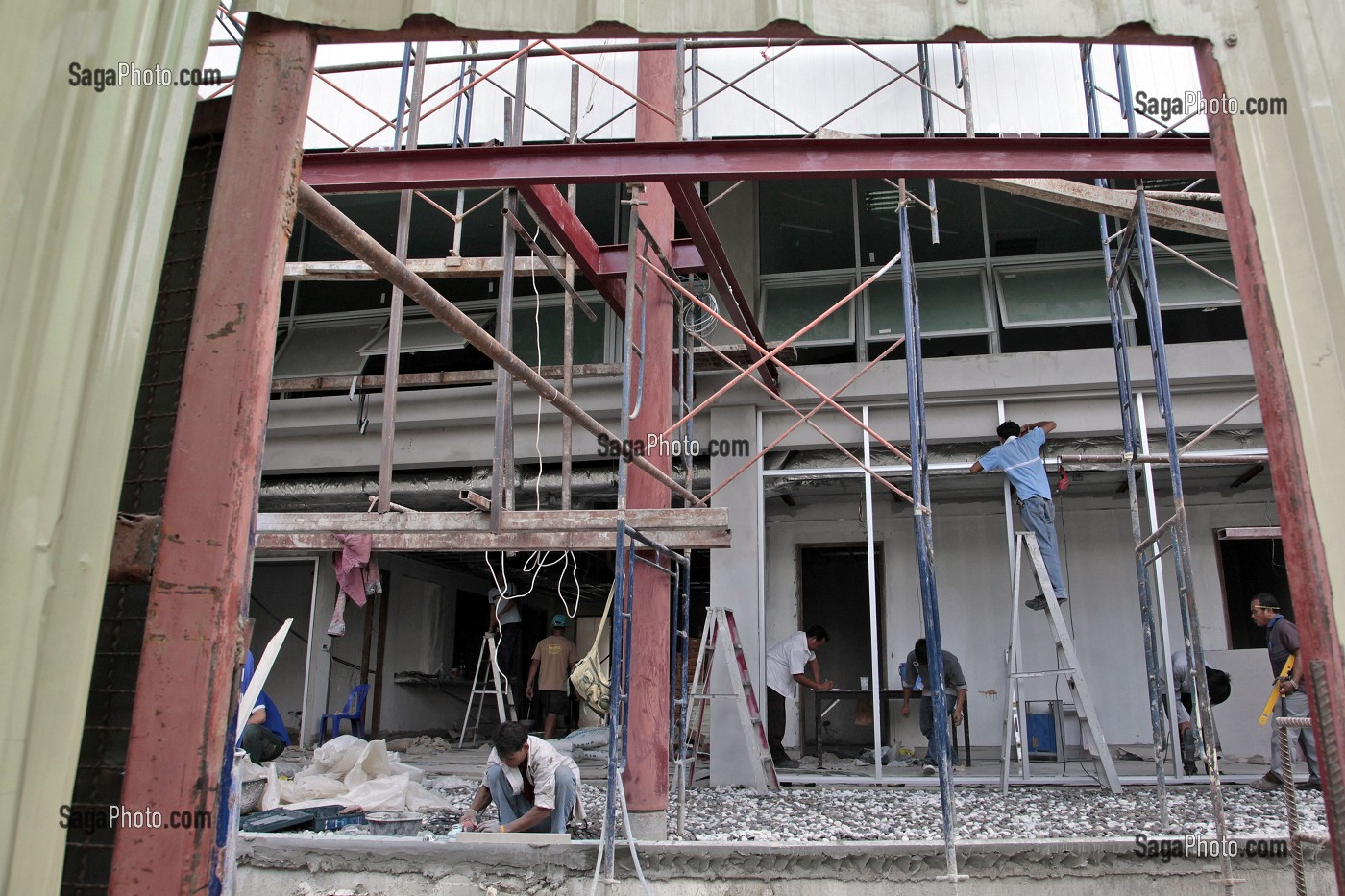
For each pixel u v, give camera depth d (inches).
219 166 72.0
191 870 60.1
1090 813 229.6
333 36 77.4
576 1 80.4
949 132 314.7
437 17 77.0
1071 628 388.8
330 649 453.1
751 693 289.4
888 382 329.4
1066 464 303.0
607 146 185.8
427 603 546.6
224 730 63.6
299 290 414.9
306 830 199.0
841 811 244.7
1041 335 356.8
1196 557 387.2
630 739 213.9
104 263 64.8
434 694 548.1
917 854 162.6
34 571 59.3
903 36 81.6
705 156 185.0
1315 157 74.5
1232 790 267.7
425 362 406.9
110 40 67.4
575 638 643.5
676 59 214.7
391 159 189.5
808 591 545.3
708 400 232.5
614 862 167.8
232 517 65.3
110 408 63.5
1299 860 102.0
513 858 170.2
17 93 62.7
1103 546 394.0
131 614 68.7
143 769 61.4
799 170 182.7
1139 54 309.0
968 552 403.9
